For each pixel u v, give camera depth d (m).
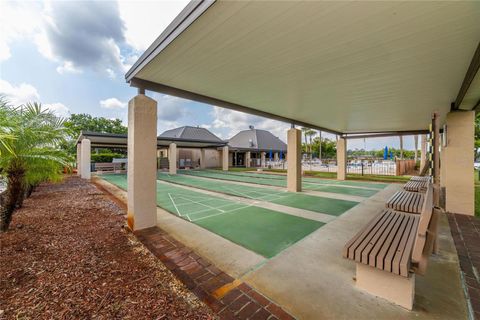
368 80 4.22
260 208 5.88
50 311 1.85
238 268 2.71
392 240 2.30
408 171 18.69
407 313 1.92
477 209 5.49
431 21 2.38
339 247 3.35
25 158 3.71
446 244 3.39
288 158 8.77
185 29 2.52
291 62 3.47
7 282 2.22
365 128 10.90
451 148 5.19
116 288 2.21
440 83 4.26
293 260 2.93
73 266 2.60
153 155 4.20
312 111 7.08
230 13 2.25
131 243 3.42
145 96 4.09
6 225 3.64
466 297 2.13
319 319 1.87
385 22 2.41
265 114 7.33
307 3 2.10
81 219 4.55
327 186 10.08
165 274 2.53
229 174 17.33
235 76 4.05
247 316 1.89
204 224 4.48
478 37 2.66
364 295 2.17
